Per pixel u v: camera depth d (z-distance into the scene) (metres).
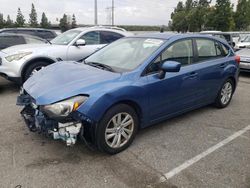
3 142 3.75
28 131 4.12
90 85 3.29
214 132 4.37
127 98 3.48
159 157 3.52
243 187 2.97
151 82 3.76
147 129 4.39
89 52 7.54
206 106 5.70
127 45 4.48
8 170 3.11
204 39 4.93
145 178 3.06
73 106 3.09
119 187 2.89
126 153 3.60
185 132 4.32
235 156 3.62
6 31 11.05
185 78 4.30
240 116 5.16
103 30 7.99
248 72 9.68
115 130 3.50
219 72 5.10
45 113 3.16
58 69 4.02
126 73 3.64
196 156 3.58
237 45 14.24
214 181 3.05
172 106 4.25
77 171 3.14
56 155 3.46
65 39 7.65
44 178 2.99
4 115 4.81
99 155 3.51
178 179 3.07
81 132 3.22
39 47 6.91
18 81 6.43
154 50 4.02
